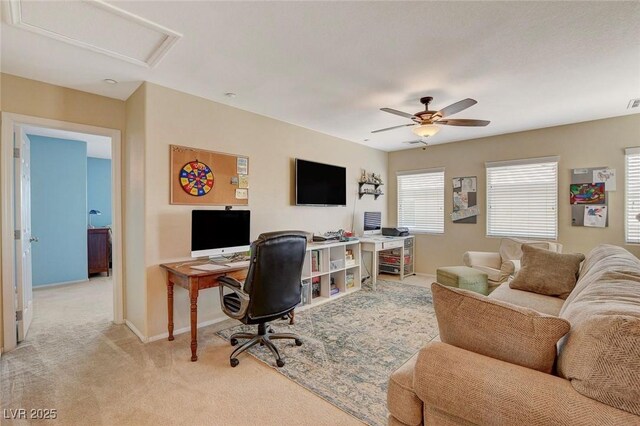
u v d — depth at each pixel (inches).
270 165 151.6
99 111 120.6
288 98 126.3
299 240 99.3
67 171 197.2
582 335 38.3
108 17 72.2
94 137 192.1
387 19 73.6
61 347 105.0
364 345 106.2
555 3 67.9
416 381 45.5
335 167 186.9
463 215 200.8
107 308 147.7
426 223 219.5
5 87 101.4
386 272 222.2
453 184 205.3
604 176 153.6
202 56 91.6
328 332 117.7
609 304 47.1
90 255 215.6
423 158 220.1
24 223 116.4
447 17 72.9
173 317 114.9
